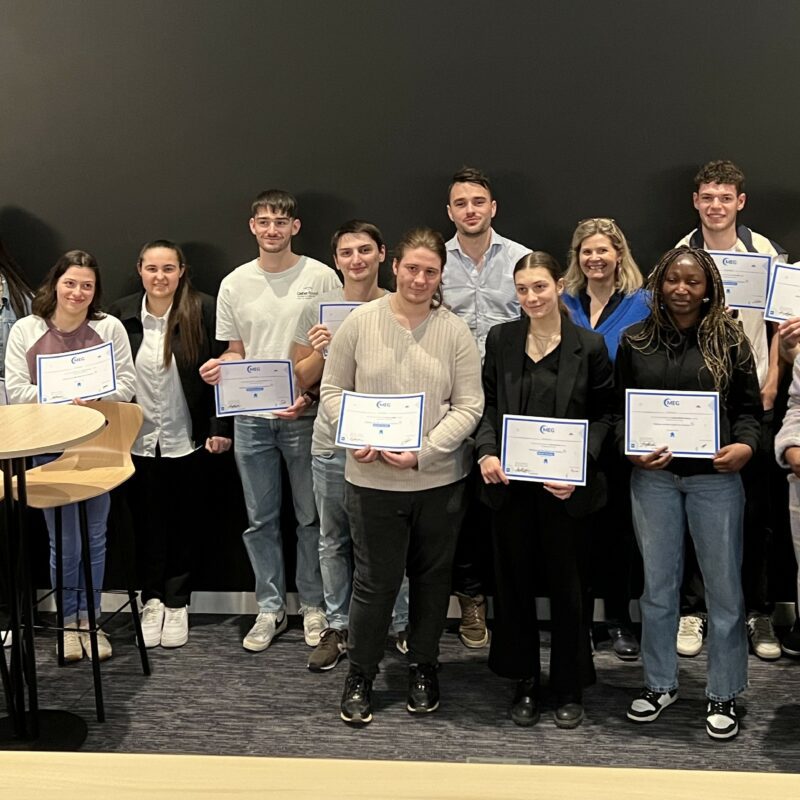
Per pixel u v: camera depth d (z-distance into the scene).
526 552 2.93
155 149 3.79
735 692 2.93
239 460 3.62
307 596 3.69
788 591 3.78
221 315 3.63
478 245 3.47
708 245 3.48
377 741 2.95
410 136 3.70
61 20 3.73
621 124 3.63
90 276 3.39
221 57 3.71
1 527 3.07
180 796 1.23
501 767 1.28
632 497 2.97
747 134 3.60
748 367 2.81
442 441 2.85
